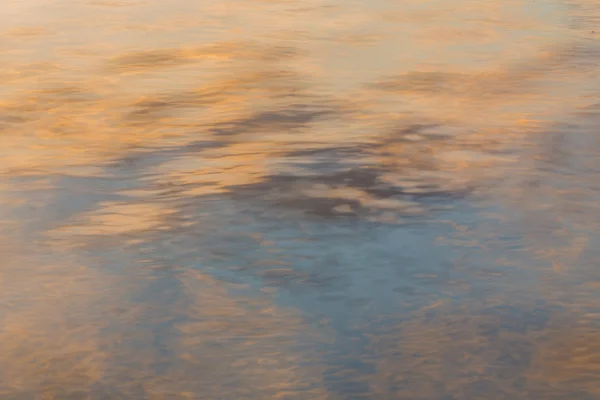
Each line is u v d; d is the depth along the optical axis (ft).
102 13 18.63
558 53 14.66
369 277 6.64
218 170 9.08
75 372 5.44
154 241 7.32
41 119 11.07
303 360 5.54
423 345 5.67
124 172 9.06
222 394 5.21
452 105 11.55
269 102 11.74
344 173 8.95
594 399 5.11
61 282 6.58
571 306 6.14
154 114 11.25
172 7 19.43
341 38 16.12
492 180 8.71
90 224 7.69
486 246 7.14
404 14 18.61
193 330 5.90
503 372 5.37
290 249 7.14
